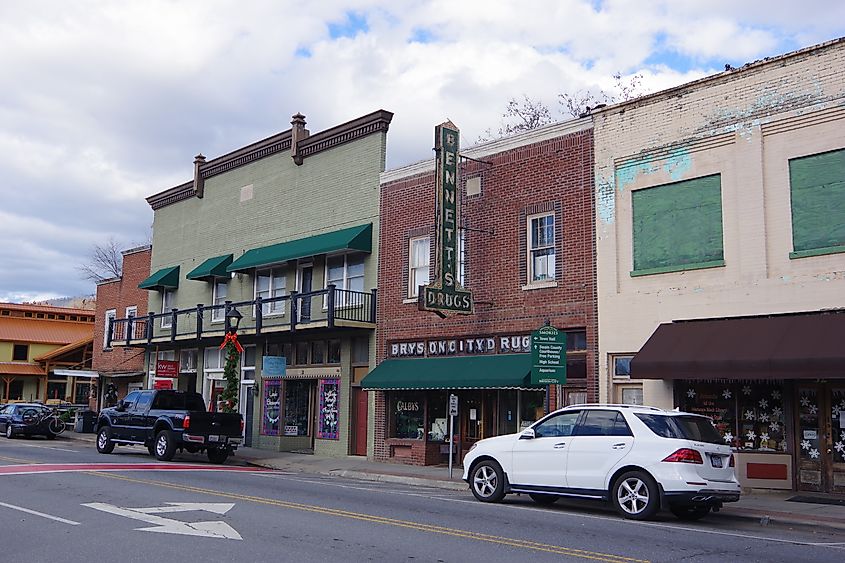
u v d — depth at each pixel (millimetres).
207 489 14938
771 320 15961
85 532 10172
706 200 17469
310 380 27516
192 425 22266
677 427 12570
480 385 19766
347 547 9453
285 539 9883
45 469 18109
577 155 19859
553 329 17312
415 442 22734
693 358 15781
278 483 16750
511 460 14039
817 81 15992
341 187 26828
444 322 22484
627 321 18328
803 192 16031
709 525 12398
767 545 10398
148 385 36219
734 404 16672
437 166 20797
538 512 13117
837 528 12453
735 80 17203
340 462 23547
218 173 33156
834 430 15484
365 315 24859
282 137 29328
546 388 17719
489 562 8734
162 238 36688
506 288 21000
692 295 17312
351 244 24844
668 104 18266
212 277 32406
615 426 13070
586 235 19422
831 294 15383
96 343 41469
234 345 26250
